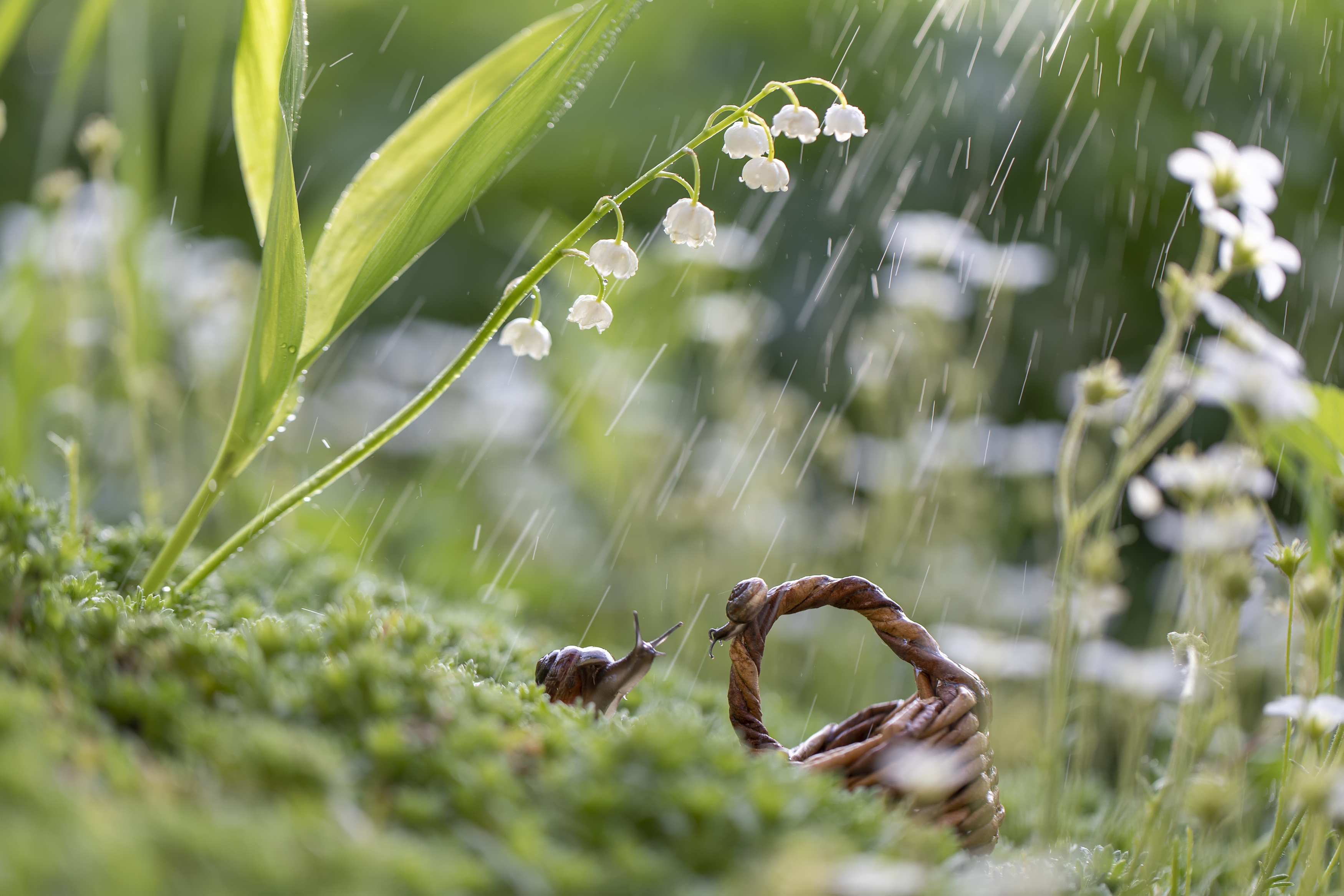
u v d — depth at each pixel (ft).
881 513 3.51
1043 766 2.07
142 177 2.80
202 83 3.46
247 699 1.86
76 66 2.67
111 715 1.84
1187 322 2.05
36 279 2.81
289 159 2.02
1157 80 5.55
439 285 6.38
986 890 1.83
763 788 1.83
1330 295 5.10
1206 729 2.02
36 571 1.94
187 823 1.77
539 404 4.21
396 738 1.83
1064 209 5.57
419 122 2.16
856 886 1.80
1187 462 2.13
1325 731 2.01
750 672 1.96
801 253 5.61
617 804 1.82
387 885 1.77
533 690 1.99
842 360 5.44
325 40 7.02
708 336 3.72
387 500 4.14
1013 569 3.74
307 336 2.11
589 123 6.30
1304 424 2.13
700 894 1.79
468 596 3.11
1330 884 2.10
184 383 3.82
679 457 4.11
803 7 6.09
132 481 3.50
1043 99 5.57
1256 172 2.04
